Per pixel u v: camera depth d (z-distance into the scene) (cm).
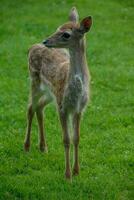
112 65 2191
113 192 1209
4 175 1297
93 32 2598
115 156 1405
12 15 2811
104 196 1198
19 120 1655
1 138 1515
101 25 2712
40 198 1188
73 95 1245
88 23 1237
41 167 1345
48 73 1353
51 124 1616
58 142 1492
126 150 1448
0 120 1650
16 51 2298
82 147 1462
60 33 1241
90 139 1507
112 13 2912
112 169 1341
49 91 1365
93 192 1212
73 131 1279
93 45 2408
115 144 1480
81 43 1242
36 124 1620
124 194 1221
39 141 1440
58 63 1341
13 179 1266
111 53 2330
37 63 1404
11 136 1529
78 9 2934
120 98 1838
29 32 2569
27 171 1320
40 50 1416
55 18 2780
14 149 1438
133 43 2484
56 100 1300
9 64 2155
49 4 3014
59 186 1228
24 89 1902
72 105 1256
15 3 3027
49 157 1392
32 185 1243
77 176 1284
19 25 2652
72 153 1413
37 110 1422
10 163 1360
